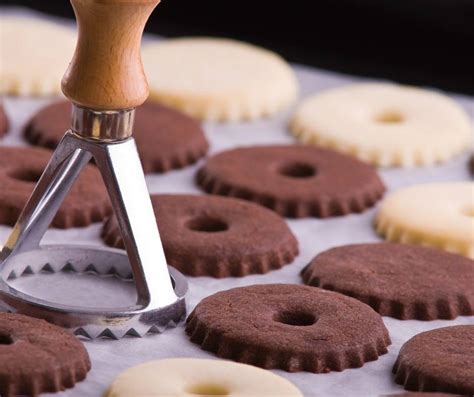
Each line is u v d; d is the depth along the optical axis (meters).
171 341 0.55
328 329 0.55
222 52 0.85
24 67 0.79
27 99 0.79
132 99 0.54
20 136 0.74
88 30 0.53
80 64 0.53
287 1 1.29
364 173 0.71
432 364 0.53
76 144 0.55
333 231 0.67
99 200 0.65
